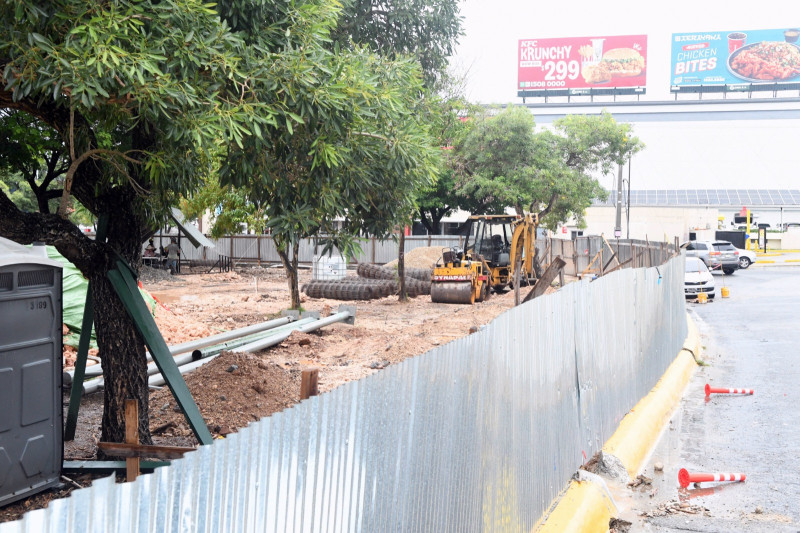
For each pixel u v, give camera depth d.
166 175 6.26
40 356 5.98
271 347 13.10
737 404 10.77
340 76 6.14
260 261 42.31
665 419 10.02
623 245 28.69
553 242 39.53
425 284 26.09
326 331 15.27
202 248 42.97
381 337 14.91
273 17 6.16
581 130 37.56
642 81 106.56
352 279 27.28
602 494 6.73
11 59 4.95
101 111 5.99
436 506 4.14
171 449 5.29
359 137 6.51
